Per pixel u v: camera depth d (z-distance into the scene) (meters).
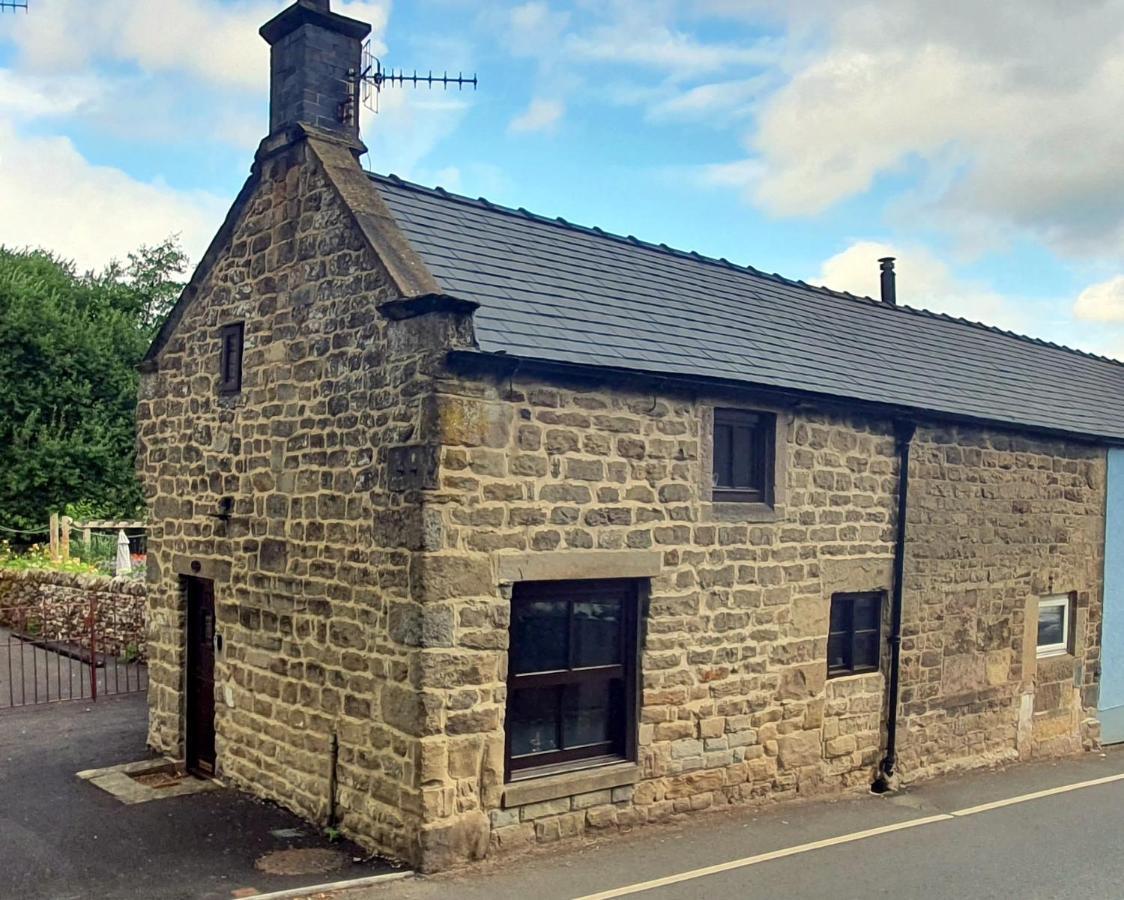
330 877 6.76
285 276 8.49
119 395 27.58
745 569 8.82
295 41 8.59
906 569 10.33
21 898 6.40
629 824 8.05
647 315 9.22
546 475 7.41
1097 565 12.98
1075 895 6.98
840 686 9.77
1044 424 11.84
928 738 10.69
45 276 30.52
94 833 7.67
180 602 9.82
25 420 25.62
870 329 12.94
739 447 8.95
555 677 7.67
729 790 8.79
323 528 7.86
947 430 10.80
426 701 6.78
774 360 9.59
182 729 9.72
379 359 7.34
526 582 7.44
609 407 7.81
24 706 11.96
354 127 8.63
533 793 7.38
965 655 11.09
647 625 8.10
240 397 8.98
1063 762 11.97
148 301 35.53
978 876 7.36
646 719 8.12
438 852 6.85
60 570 17.11
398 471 7.06
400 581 7.01
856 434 9.82
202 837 7.59
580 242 10.53
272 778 8.44
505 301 7.95
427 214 9.00
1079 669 12.73
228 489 9.11
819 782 9.58
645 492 8.05
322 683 7.84
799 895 6.79
